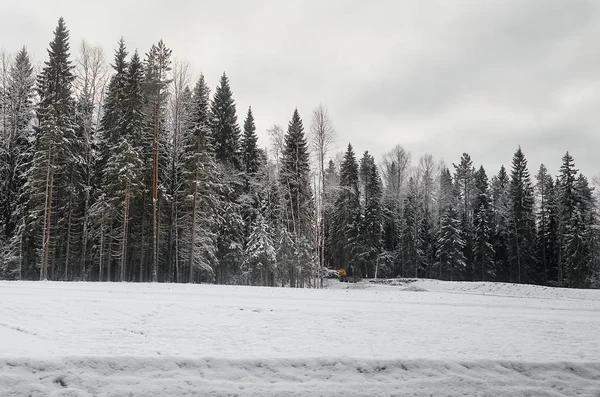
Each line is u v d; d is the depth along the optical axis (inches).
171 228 1492.4
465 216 2495.1
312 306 684.7
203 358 345.1
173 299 713.6
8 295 682.8
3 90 1531.7
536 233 2390.5
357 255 2053.4
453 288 1678.2
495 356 401.1
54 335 433.4
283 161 1576.0
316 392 327.9
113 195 1311.5
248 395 318.0
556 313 710.5
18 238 1311.5
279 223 1581.0
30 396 293.4
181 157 1493.6
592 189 2349.9
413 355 389.7
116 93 1472.7
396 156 2425.0
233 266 1599.4
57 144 1257.4
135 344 402.0
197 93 1739.7
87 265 1569.9
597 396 356.8
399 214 2381.9
